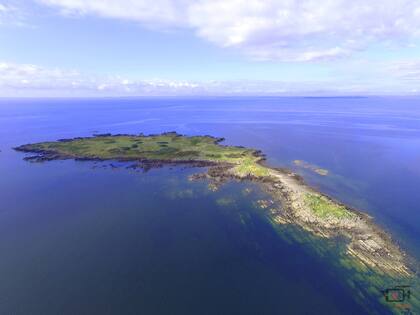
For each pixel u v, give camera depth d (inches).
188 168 3336.6
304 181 2908.5
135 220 2162.9
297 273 1562.5
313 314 1304.1
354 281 1488.7
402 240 1833.2
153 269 1608.0
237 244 1838.1
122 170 3314.5
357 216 2098.9
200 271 1589.6
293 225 2027.6
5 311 1320.1
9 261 1678.2
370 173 3149.6
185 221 2137.1
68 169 3371.1
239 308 1339.8
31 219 2182.6
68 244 1852.9
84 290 1451.8
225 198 2506.2
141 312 1320.1
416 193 2591.0
